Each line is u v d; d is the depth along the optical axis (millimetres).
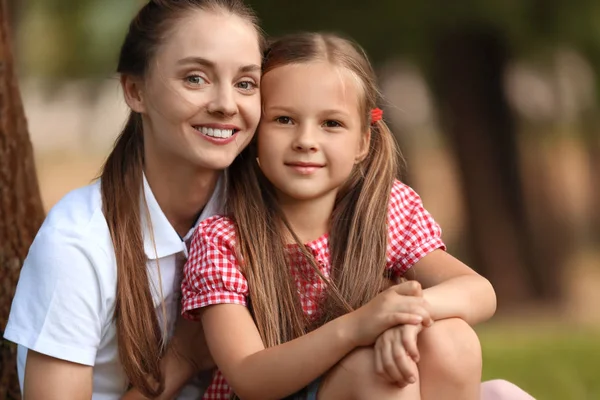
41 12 14250
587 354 7223
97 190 3416
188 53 3234
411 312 2971
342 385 3080
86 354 3252
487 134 13383
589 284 15242
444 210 18062
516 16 10961
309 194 3420
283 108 3396
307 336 3102
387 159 3648
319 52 3441
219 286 3324
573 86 12938
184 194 3436
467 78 12680
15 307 3289
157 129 3322
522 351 7371
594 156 16531
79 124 19500
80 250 3236
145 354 3334
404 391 3002
